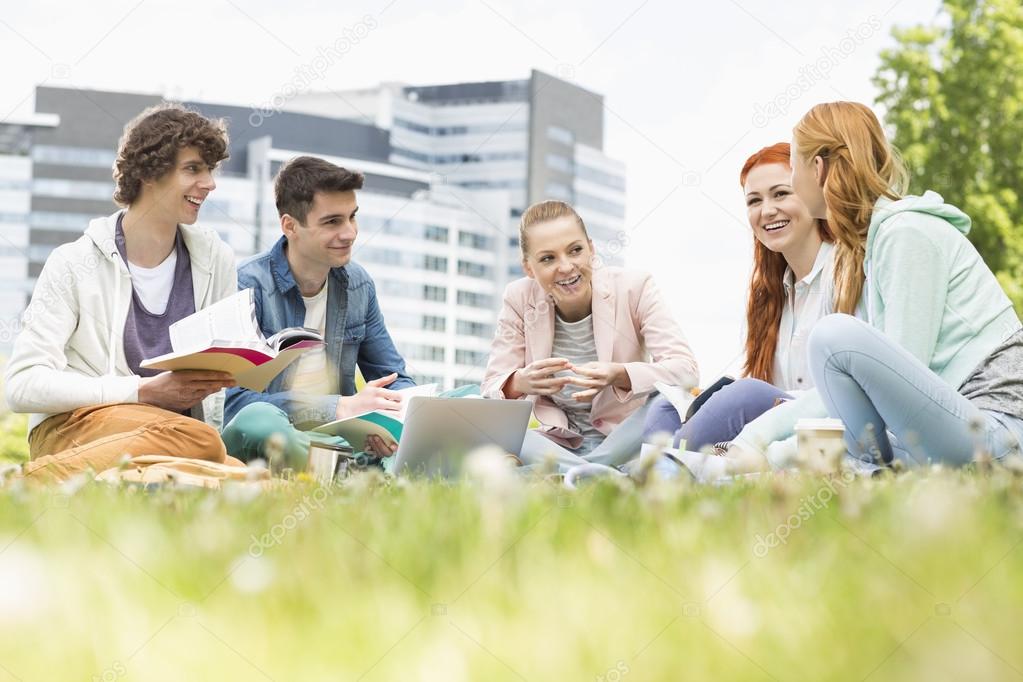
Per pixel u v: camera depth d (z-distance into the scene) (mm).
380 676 787
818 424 2104
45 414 2748
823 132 2551
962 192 10203
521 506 1487
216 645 864
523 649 822
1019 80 10227
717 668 771
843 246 2539
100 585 1050
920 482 1634
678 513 1394
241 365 2600
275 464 2723
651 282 3379
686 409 2707
